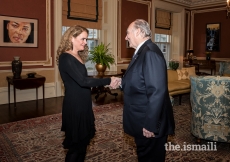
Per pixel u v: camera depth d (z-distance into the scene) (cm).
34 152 244
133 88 150
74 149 170
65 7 545
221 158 233
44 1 503
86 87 168
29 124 337
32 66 499
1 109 424
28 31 486
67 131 166
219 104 246
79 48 165
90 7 593
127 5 670
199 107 258
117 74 504
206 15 855
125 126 162
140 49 150
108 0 625
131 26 154
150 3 734
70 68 157
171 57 878
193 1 857
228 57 809
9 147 256
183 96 564
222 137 250
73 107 162
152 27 750
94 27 607
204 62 796
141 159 162
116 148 255
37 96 492
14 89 431
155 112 136
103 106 446
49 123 342
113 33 636
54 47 529
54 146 260
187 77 553
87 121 168
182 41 862
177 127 328
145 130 143
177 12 846
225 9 800
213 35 841
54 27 523
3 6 448
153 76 137
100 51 491
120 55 662
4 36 455
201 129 260
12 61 442
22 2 471
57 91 543
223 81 240
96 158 231
